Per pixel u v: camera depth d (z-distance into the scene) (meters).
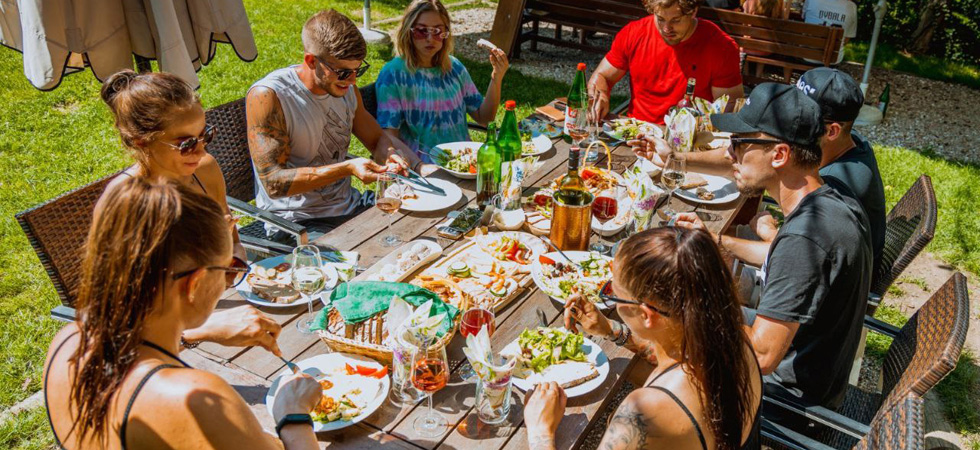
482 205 2.84
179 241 1.19
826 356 2.16
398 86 3.71
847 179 2.69
